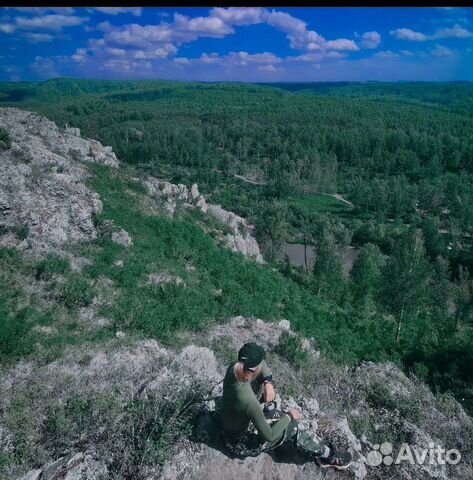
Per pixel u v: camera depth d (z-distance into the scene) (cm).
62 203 2419
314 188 13812
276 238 7712
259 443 540
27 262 1988
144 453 545
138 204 3516
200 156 17175
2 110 3756
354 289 4181
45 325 1587
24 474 603
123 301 1931
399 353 2767
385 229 9438
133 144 18550
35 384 1028
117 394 859
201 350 1085
